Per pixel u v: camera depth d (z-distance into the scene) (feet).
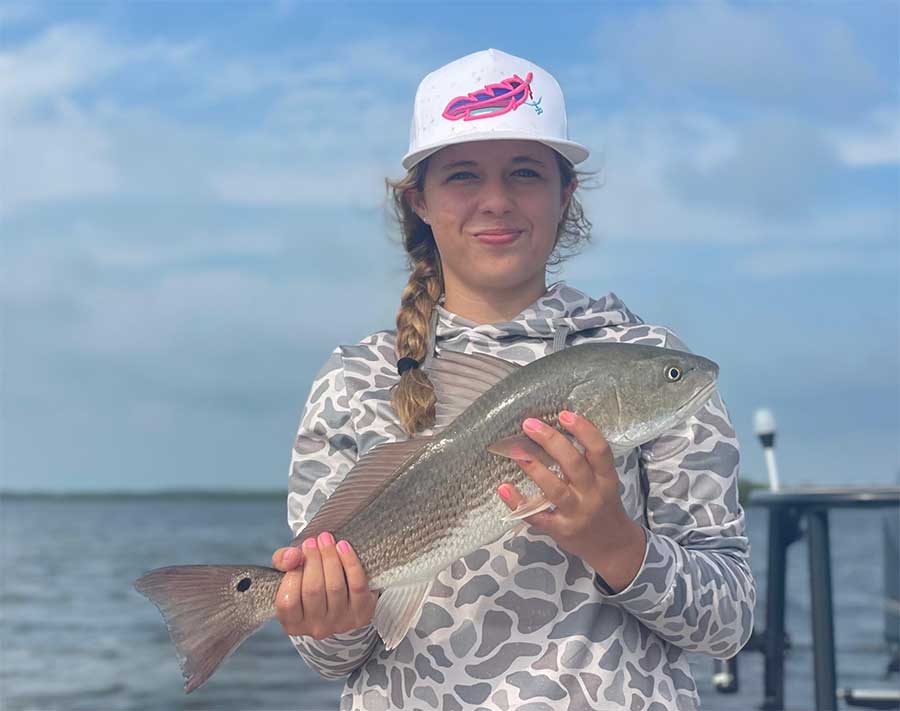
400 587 9.92
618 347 10.03
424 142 11.18
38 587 83.05
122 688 37.93
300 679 38.88
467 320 11.09
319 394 11.27
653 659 10.00
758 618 34.88
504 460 9.68
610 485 8.92
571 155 11.18
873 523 216.13
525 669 9.73
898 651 20.20
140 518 314.55
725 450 10.50
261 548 133.59
